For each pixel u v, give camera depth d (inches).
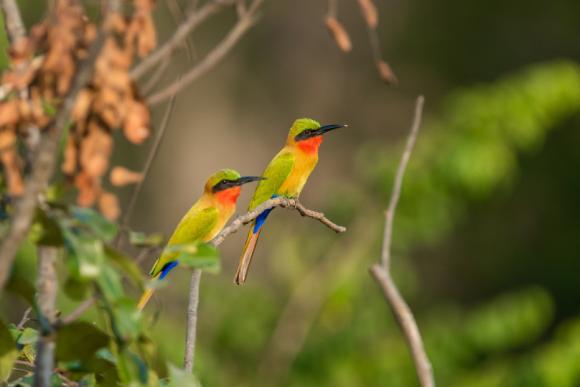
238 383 555.2
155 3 139.9
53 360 148.4
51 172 129.3
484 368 563.2
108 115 136.9
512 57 933.8
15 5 146.6
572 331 516.1
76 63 137.0
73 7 137.8
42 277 145.7
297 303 566.9
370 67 917.8
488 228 833.5
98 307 148.4
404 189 550.0
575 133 845.2
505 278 828.0
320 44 904.9
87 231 139.7
